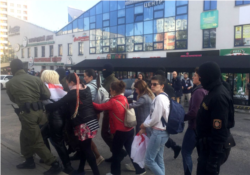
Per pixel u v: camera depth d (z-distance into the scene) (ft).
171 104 10.94
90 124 11.83
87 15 88.63
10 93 12.21
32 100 11.98
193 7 61.62
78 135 11.85
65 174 12.44
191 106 11.63
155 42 70.38
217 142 7.90
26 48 124.67
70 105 11.86
